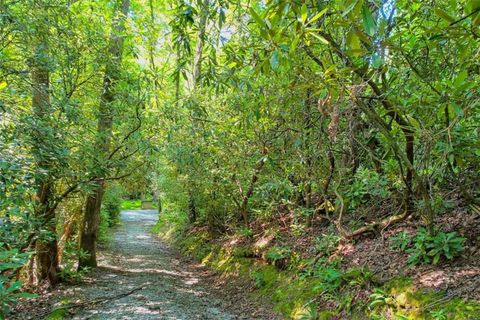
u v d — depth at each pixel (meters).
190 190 9.53
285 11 1.88
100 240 11.68
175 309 5.27
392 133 3.19
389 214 5.14
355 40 2.11
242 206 8.00
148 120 6.25
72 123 4.76
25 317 4.79
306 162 5.41
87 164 4.99
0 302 1.85
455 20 1.86
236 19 4.14
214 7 3.14
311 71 3.04
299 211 6.39
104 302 5.46
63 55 5.04
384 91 3.10
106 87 5.97
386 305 3.72
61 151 4.08
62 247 7.38
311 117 4.63
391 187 4.93
